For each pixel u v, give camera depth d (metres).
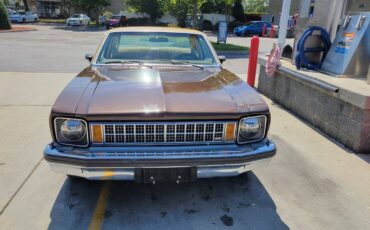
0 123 4.79
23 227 2.55
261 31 27.25
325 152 4.09
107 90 2.75
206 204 2.93
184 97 2.65
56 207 2.81
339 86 4.26
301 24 6.23
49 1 46.62
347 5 5.96
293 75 5.50
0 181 3.19
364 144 4.02
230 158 2.47
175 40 3.92
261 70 7.22
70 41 17.78
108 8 46.09
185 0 20.19
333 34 5.74
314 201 3.02
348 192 3.19
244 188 3.21
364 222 2.74
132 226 2.60
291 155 3.98
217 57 3.99
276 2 34.50
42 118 5.05
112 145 2.45
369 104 3.79
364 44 4.88
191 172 2.48
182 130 2.48
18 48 13.73
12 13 34.28
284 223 2.70
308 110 5.21
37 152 3.85
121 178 2.49
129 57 3.81
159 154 2.40
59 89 6.90
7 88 6.89
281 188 3.23
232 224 2.66
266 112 2.62
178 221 2.68
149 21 33.31
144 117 2.39
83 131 2.42
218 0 20.00
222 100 2.65
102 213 2.76
